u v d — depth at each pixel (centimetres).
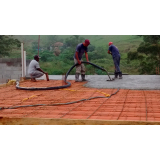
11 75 1436
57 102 700
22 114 577
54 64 3428
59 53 3603
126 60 3347
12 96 815
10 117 537
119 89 910
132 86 969
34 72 1225
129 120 497
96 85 1023
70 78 1366
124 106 632
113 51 1256
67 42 3747
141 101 683
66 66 3391
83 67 1184
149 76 1425
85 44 1123
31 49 3719
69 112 586
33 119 529
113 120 501
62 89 943
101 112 580
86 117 540
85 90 902
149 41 3030
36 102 707
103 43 3838
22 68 1416
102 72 3098
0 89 994
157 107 611
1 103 704
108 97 754
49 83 1166
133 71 3159
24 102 712
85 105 655
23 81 1270
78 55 1147
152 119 512
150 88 909
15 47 3684
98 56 3519
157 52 2814
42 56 3512
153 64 2850
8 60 1429
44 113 582
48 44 3819
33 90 938
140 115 544
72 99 738
